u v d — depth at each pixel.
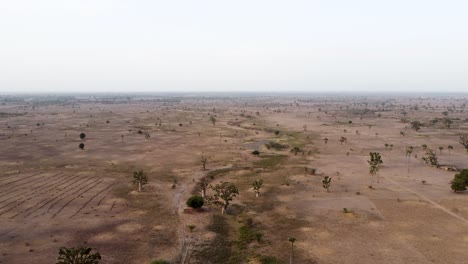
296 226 68.00
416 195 86.38
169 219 71.00
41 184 94.25
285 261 54.38
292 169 113.75
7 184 93.69
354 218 71.56
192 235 63.56
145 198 83.94
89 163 121.25
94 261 48.34
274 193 88.94
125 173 107.88
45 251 56.25
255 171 111.50
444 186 94.62
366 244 60.03
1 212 72.69
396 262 53.81
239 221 71.12
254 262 53.97
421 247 58.66
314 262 54.00
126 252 56.59
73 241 60.16
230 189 78.81
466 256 55.47
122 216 72.00
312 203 81.12
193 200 75.12
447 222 69.12
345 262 54.00
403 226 67.38
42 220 68.88
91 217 71.00
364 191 89.94
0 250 56.16
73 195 84.94
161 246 58.97
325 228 66.81
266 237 63.16
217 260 54.59
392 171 111.44
